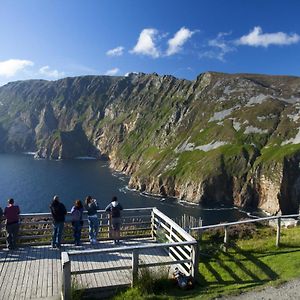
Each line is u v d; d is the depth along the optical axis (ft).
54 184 445.78
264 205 377.91
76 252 44.73
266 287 43.62
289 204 366.84
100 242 66.03
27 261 55.67
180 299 42.01
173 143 565.53
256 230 72.74
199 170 425.28
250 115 513.86
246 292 42.73
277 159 391.45
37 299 43.78
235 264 52.47
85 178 510.17
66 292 42.19
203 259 55.42
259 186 390.42
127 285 46.32
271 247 58.29
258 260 53.31
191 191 407.44
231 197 400.67
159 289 45.70
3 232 67.10
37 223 64.28
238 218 325.42
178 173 447.01
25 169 593.83
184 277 47.06
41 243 63.77
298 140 431.84
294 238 62.44
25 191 396.37
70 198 372.58
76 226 63.36
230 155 434.71
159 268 48.93
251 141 463.01
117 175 565.12
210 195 399.03
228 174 412.36
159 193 435.53
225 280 47.91
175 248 56.54
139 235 69.10
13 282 48.11
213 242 63.46
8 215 60.29
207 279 48.85
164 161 493.77
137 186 457.68
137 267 46.47
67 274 42.22
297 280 45.01
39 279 49.24
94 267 52.26
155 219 68.39
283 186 368.68
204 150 479.41
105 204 355.15
